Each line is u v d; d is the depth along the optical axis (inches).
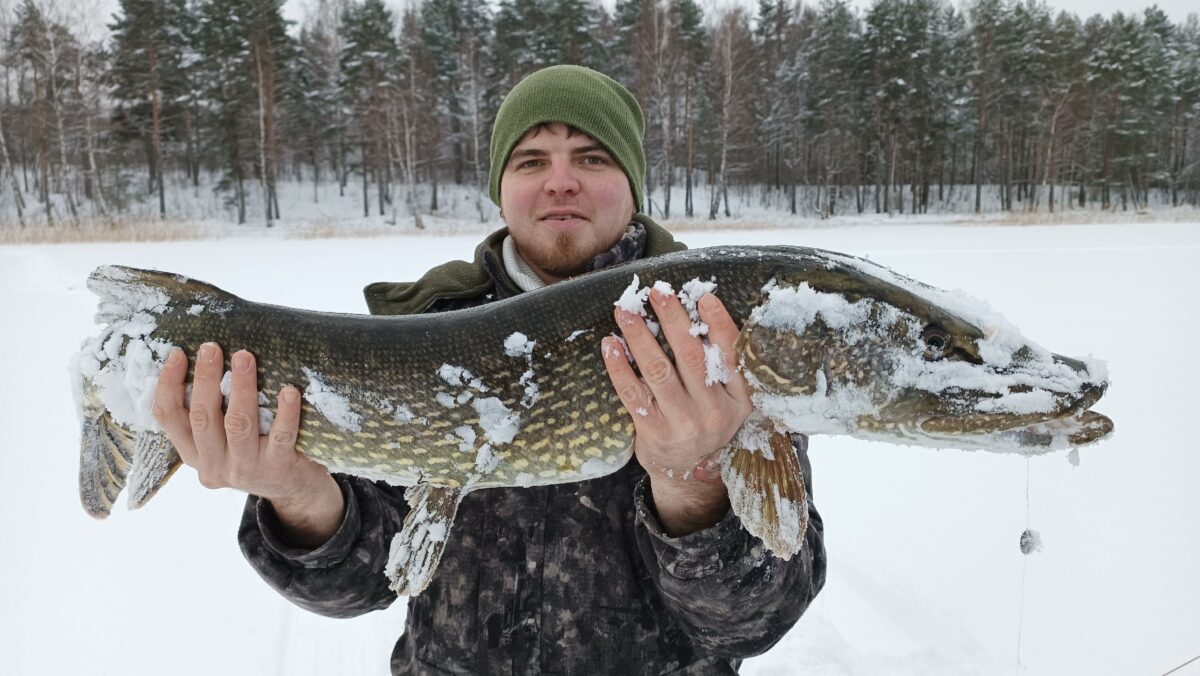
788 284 69.5
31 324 336.2
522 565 69.7
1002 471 162.1
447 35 1678.2
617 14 1577.3
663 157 1504.7
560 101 85.1
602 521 71.0
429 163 1494.8
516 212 86.6
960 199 1718.8
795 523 66.1
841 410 69.9
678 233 949.8
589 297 73.3
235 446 70.2
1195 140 1841.8
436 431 74.5
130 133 1413.6
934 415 70.1
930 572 127.4
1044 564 125.2
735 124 1451.8
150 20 1343.5
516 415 73.6
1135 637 105.9
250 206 1411.2
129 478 77.6
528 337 73.9
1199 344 263.9
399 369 75.0
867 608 121.3
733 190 1706.4
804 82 1620.3
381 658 115.8
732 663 74.7
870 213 1526.8
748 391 67.5
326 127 1535.4
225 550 140.8
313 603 73.2
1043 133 1643.7
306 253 636.7
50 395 230.7
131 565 133.2
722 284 69.6
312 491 72.4
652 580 69.5
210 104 1355.8
